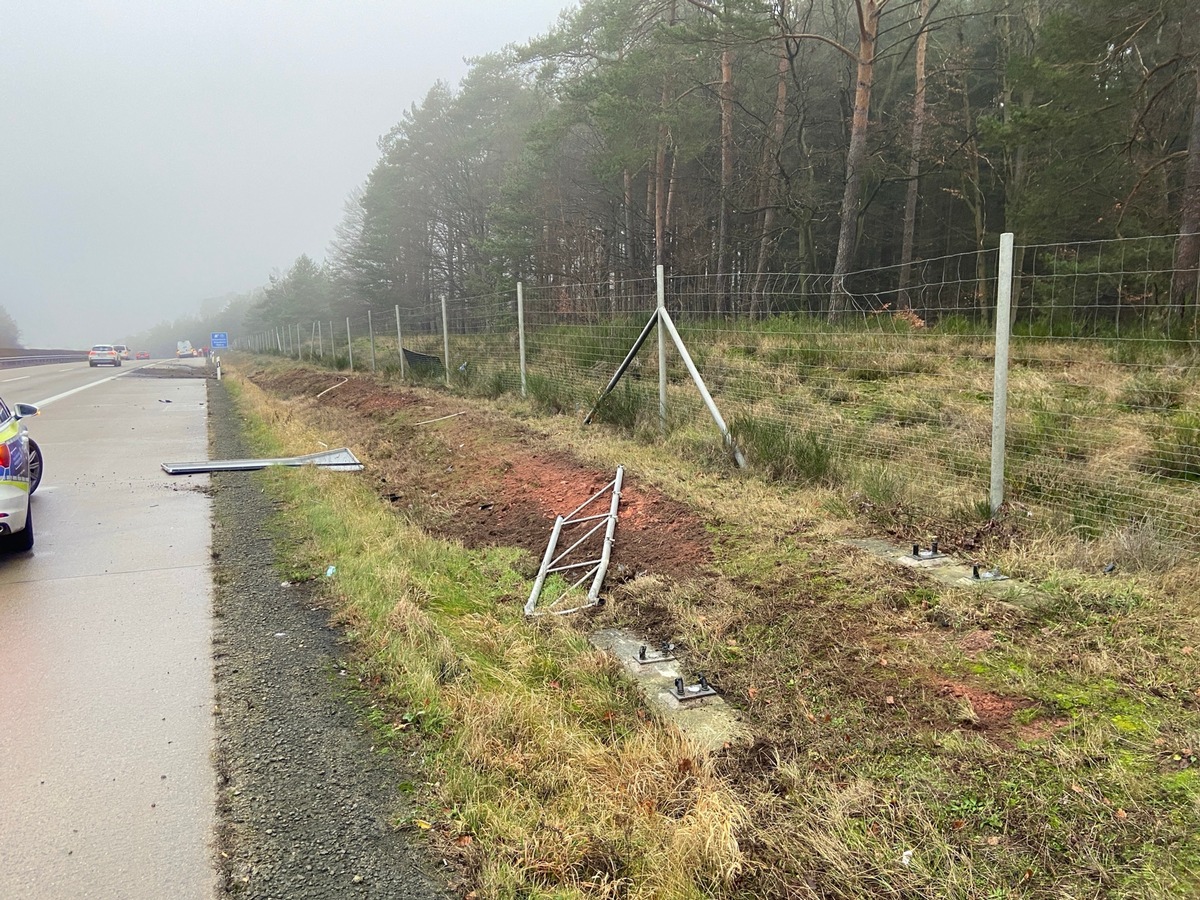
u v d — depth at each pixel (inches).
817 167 1034.7
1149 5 608.7
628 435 321.7
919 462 238.2
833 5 958.4
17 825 98.0
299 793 104.9
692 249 930.7
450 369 548.1
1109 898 82.1
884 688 126.9
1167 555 156.6
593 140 1155.3
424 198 1678.2
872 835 95.7
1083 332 363.3
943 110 991.6
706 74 917.8
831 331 394.6
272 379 974.4
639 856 94.3
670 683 140.1
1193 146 590.2
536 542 234.2
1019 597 148.2
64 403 671.1
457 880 89.1
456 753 112.7
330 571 195.6
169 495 294.8
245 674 141.3
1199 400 252.1
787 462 247.4
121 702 131.0
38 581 195.5
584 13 922.7
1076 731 110.0
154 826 98.0
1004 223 983.6
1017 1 880.9
